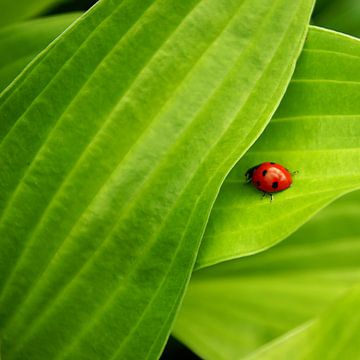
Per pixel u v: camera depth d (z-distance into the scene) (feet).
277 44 0.67
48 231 0.68
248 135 0.67
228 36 0.67
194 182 0.67
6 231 0.68
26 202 0.68
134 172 0.68
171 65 0.67
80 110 0.67
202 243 0.69
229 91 0.68
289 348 0.72
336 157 0.70
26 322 0.69
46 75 0.67
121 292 0.68
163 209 0.67
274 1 0.67
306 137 0.70
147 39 0.67
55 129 0.67
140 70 0.67
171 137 0.68
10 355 0.69
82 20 0.66
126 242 0.68
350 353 0.72
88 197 0.68
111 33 0.67
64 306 0.69
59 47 0.67
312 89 0.70
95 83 0.67
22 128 0.67
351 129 0.70
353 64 0.69
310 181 0.70
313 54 0.69
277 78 0.67
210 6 0.67
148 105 0.68
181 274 0.67
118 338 0.68
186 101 0.68
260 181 0.69
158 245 0.67
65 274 0.68
